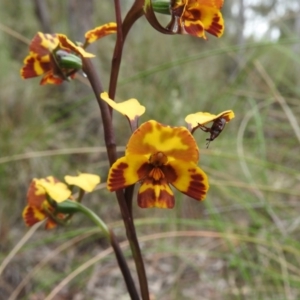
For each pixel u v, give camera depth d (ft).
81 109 1.97
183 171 0.56
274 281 1.08
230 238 1.15
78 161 1.83
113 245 0.65
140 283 0.63
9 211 1.65
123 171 0.55
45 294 1.41
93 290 1.43
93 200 1.77
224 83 2.21
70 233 1.09
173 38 2.44
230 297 1.15
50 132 1.74
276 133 1.69
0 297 1.37
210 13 0.59
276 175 1.50
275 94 1.31
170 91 1.94
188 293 1.29
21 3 2.75
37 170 1.68
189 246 1.47
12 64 2.14
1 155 1.62
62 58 0.62
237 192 1.30
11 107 1.82
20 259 1.51
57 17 2.68
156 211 1.60
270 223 1.15
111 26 0.64
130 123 0.55
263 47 1.57
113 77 0.62
